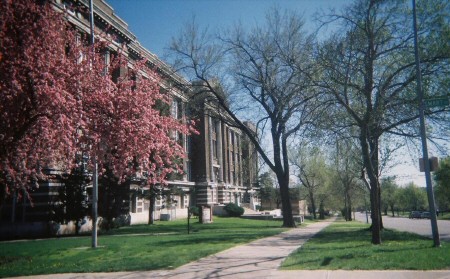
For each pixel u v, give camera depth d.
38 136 13.47
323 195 72.38
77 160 16.12
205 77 32.84
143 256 14.23
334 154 29.12
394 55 18.73
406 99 18.38
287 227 33.69
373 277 9.55
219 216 54.34
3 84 12.66
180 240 20.03
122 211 35.97
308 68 18.89
